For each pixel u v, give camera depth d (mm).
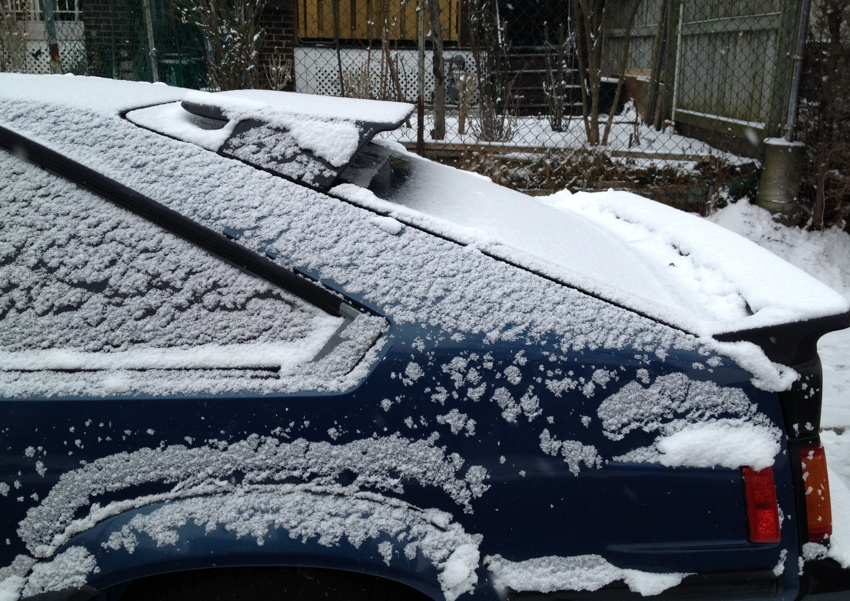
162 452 1486
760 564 1521
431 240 1634
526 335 1532
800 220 5848
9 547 1494
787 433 1548
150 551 1452
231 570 1554
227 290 1589
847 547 1580
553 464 1492
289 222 1627
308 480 1480
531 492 1492
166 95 2074
